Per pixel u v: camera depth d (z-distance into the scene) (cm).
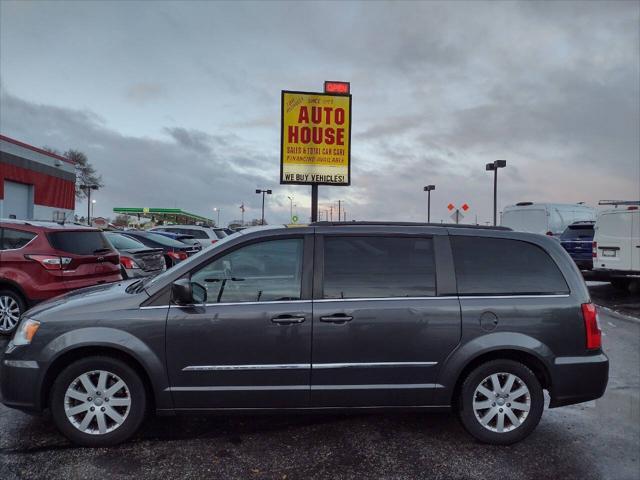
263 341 348
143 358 341
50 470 315
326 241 370
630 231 1089
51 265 652
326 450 352
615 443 373
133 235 1248
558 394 362
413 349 355
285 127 1692
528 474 323
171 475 312
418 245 376
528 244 383
